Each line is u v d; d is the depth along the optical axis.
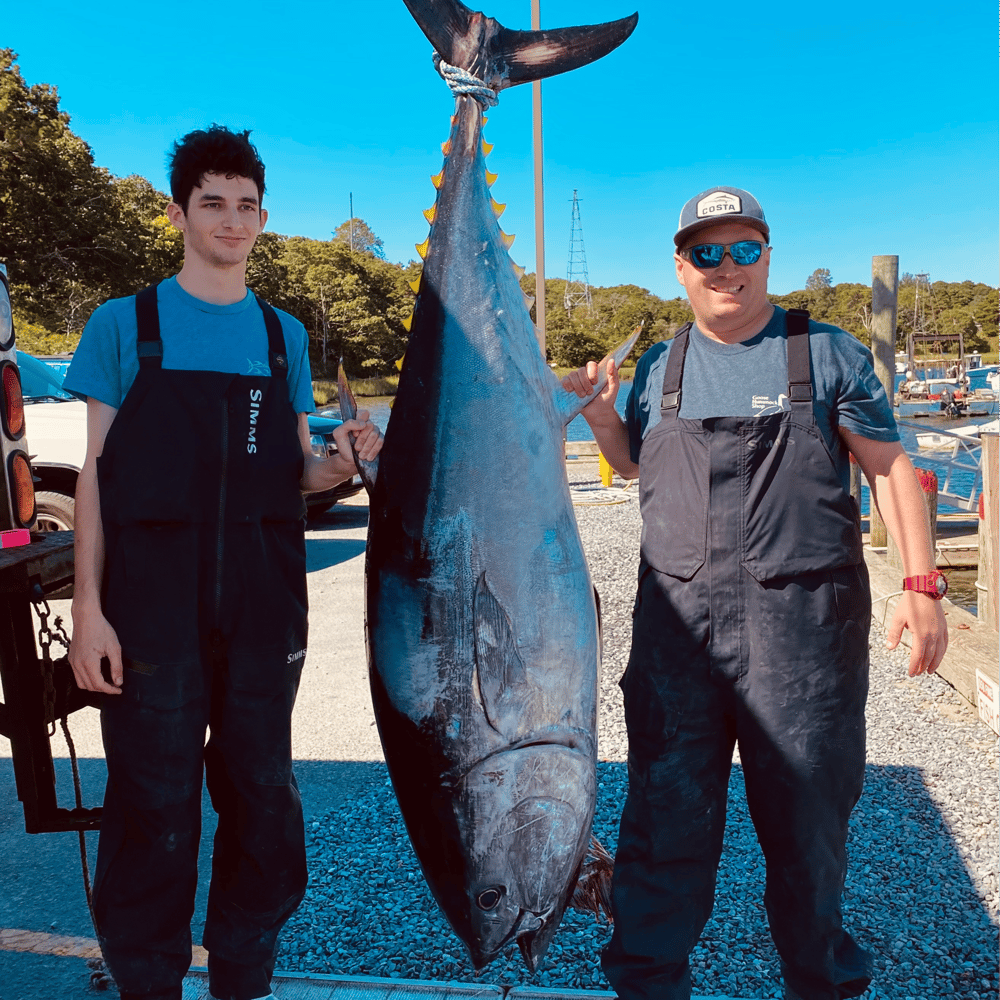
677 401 1.88
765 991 2.16
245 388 1.90
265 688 1.94
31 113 40.94
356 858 2.90
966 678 4.09
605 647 5.16
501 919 1.49
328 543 8.79
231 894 1.99
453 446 1.58
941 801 3.14
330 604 6.30
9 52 40.00
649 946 1.81
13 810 3.42
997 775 3.33
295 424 2.02
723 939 2.37
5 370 2.29
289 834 2.01
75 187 42.06
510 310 1.68
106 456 1.82
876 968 2.22
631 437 2.09
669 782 1.83
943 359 81.94
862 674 1.79
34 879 2.90
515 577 1.52
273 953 2.04
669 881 1.83
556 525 1.58
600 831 3.03
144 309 1.88
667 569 1.83
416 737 1.51
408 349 1.69
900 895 2.56
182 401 1.84
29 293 41.31
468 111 1.73
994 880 2.62
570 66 1.77
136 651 1.80
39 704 2.09
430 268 1.70
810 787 1.74
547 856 1.48
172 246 48.19
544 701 1.49
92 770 3.77
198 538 1.85
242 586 1.89
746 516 1.76
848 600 1.76
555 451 1.64
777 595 1.75
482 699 1.47
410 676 1.52
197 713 1.87
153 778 1.82
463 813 1.48
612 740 3.86
